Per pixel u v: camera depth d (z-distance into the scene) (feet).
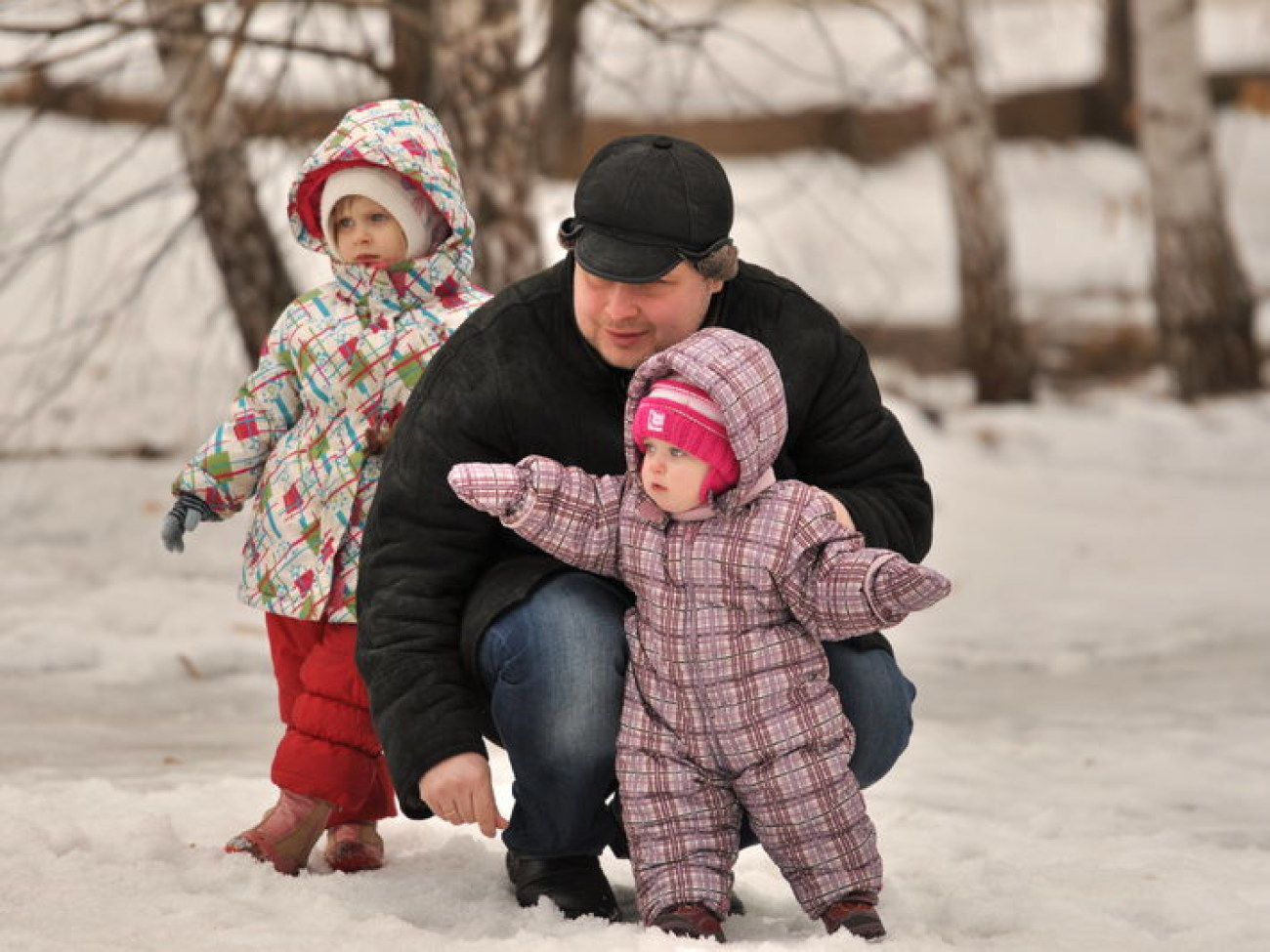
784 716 41.65
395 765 42.73
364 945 41.11
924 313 249.34
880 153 293.84
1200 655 106.63
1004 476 171.94
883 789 67.41
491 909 45.85
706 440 41.16
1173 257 208.74
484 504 42.04
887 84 288.10
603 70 132.05
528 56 159.74
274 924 43.19
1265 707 88.17
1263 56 326.44
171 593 109.81
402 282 51.49
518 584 43.73
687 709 41.96
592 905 45.44
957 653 107.24
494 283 127.24
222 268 149.89
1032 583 129.80
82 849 50.16
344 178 50.39
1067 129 312.29
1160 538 147.84
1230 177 299.17
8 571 116.16
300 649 51.21
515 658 42.96
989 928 46.50
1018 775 71.05
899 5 332.39
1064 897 49.26
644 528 42.57
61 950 40.22
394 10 117.50
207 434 170.81
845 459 45.34
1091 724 83.76
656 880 41.96
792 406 44.60
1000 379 208.23
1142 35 209.67
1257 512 160.56
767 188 275.80
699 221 41.60
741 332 44.78
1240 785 69.67
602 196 41.65
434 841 55.01
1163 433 190.29
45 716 79.56
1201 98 208.54
